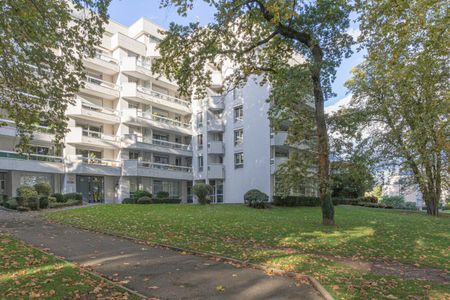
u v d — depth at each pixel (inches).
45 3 412.2
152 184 1566.2
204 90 644.1
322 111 614.9
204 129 1588.3
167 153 1620.3
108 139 1400.1
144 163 1496.1
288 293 233.6
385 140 1050.7
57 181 1274.6
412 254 385.7
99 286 231.9
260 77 1381.6
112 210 821.9
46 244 389.7
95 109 1402.6
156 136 1624.0
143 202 1249.4
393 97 983.6
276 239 454.6
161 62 585.6
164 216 708.0
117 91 1455.5
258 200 1067.3
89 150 1382.9
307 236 482.3
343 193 1493.6
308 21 591.8
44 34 417.4
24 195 869.2
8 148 1166.3
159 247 384.8
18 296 208.2
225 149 1514.5
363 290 238.2
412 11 349.7
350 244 434.0
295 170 631.8
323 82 667.4
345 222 660.1
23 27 387.9
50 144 1246.9
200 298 220.5
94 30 479.2
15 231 485.4
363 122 1011.9
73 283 236.2
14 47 467.2
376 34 398.9
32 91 491.8
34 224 571.2
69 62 490.9
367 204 1439.5
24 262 293.1
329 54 650.8
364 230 553.3
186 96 628.7
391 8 350.9
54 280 241.6
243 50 623.2
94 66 1408.7
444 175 1008.2
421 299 225.1
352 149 831.1
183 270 286.5
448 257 372.8
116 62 1482.5
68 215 698.2
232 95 1501.0
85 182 1365.7
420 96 884.0
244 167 1405.0
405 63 437.4
